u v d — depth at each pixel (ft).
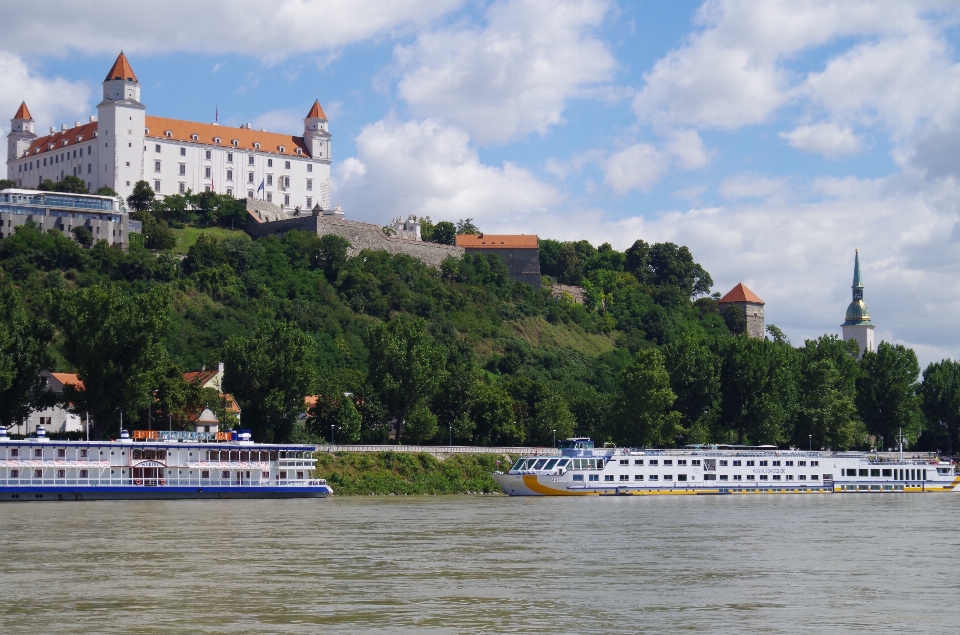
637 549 282.36
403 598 207.41
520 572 239.91
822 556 271.28
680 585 224.33
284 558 258.98
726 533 324.39
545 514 388.57
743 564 255.50
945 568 250.57
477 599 206.90
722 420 653.71
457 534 314.55
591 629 182.09
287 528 327.67
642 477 517.55
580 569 245.24
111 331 471.21
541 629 181.88
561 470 505.25
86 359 470.80
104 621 186.19
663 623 186.91
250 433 497.87
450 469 538.06
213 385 607.78
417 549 278.05
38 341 483.10
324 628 181.88
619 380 619.26
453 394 596.70
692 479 527.40
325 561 254.27
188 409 539.29
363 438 563.07
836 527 346.33
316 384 581.53
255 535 307.78
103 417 484.33
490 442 602.85
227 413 553.64
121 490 444.96
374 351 567.18
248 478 467.52
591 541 299.99
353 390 615.57
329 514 381.19
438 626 183.62
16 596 206.90
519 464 517.14
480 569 243.81
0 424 473.67
